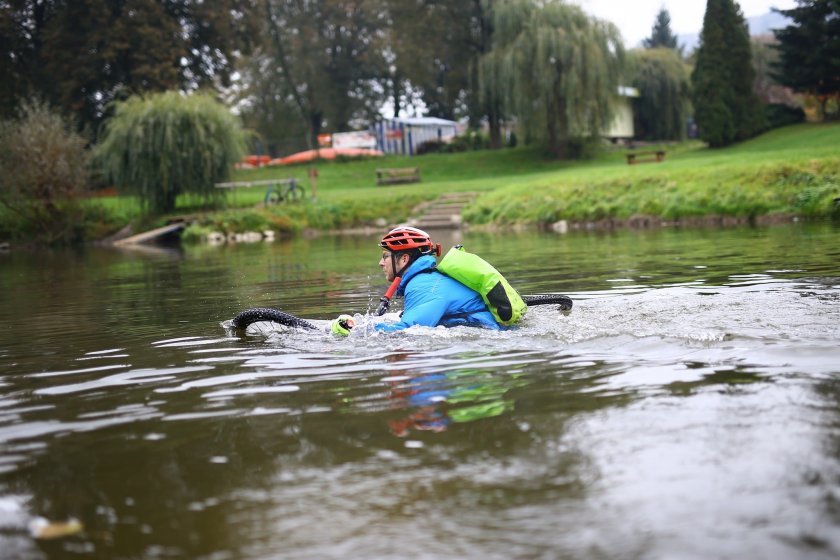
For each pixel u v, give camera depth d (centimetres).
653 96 5544
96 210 3070
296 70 6306
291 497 257
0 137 2858
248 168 5181
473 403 359
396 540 223
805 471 253
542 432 309
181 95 3083
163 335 626
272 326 614
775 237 1380
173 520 244
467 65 5184
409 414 347
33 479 288
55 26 3988
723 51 4228
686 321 535
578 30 4144
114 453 314
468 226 2745
